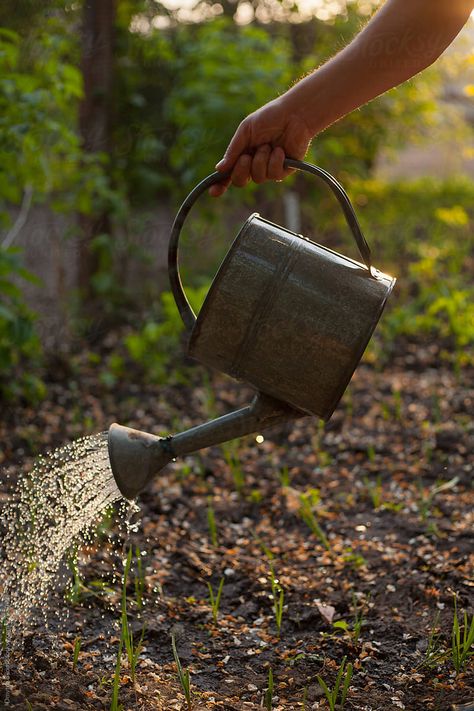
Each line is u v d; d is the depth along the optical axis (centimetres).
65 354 461
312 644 215
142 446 176
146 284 563
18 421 374
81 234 511
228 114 515
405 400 410
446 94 787
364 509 299
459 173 996
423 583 240
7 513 264
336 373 170
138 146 545
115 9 492
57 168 429
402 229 741
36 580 232
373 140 704
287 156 188
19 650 202
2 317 374
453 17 174
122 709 180
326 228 704
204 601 238
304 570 255
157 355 441
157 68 561
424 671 200
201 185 183
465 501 300
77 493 211
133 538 270
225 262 171
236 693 194
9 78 360
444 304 470
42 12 436
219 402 410
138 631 218
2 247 373
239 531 285
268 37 573
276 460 346
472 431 365
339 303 169
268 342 170
